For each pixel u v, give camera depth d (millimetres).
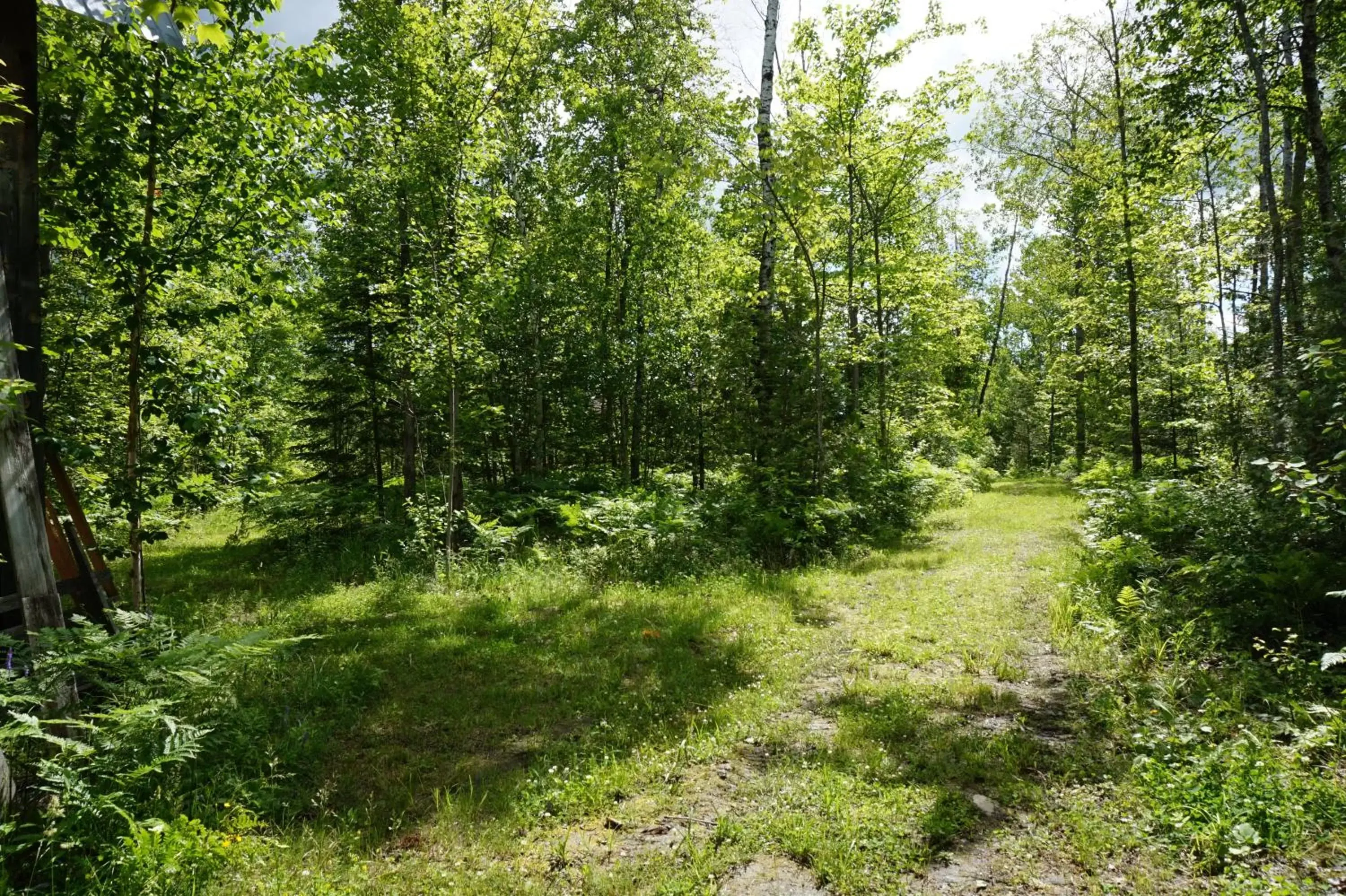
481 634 7770
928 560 10992
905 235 21719
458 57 12102
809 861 3541
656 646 7113
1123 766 4234
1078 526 12953
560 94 18062
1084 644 6430
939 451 26234
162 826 3303
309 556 12500
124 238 6660
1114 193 17469
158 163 6828
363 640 7426
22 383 3631
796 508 12969
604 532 12031
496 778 4512
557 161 19094
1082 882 3256
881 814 3854
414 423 14523
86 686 5109
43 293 7824
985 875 3371
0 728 3461
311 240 8727
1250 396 10562
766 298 14695
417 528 12383
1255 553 6699
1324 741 4027
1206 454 16141
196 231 7051
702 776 4477
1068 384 28016
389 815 4062
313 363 15172
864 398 20875
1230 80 12430
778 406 14555
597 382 20172
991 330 40125
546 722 5387
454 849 3695
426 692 5984
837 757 4562
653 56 17641
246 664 6164
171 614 8398
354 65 12289
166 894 3129
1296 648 5434
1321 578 5902
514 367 19109
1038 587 8727
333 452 15266
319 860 3555
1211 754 3916
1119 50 17594
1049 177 25953
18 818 3508
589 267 19125
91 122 6387
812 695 5863
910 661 6484
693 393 19922
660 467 21406
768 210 12891
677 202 19438
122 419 10438
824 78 14562
